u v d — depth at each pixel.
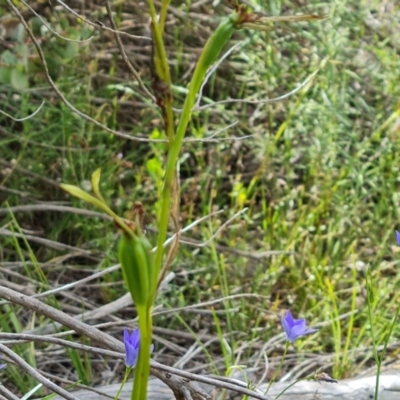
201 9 2.20
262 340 1.43
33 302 0.82
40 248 1.59
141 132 1.88
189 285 1.48
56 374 1.30
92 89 1.88
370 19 2.19
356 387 1.14
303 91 1.83
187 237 1.65
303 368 1.33
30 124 1.69
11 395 0.76
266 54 1.93
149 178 1.70
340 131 1.79
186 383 0.79
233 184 1.77
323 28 2.00
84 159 1.67
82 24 1.66
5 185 1.66
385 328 1.41
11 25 1.56
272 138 1.85
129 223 0.43
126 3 2.05
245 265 1.62
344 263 1.62
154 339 1.39
